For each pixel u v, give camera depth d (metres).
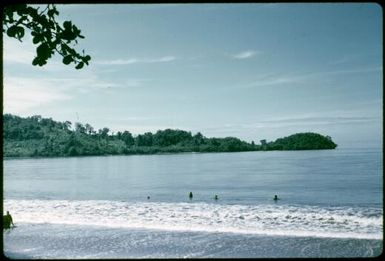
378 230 23.25
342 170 101.06
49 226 25.73
